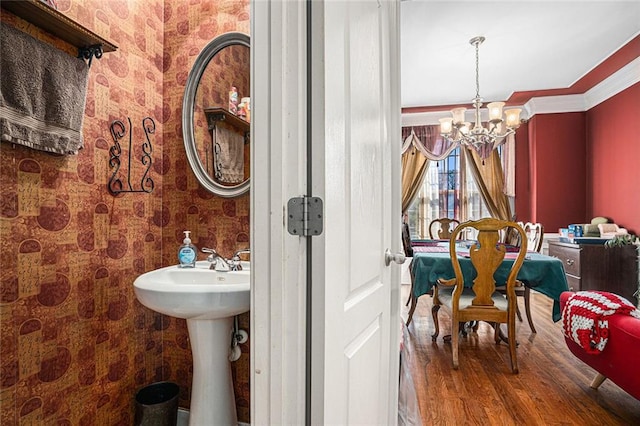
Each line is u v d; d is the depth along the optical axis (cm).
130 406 166
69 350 139
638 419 183
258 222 86
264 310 85
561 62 379
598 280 382
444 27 310
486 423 181
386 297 140
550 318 352
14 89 114
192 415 153
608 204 438
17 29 116
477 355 267
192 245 167
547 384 221
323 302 82
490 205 550
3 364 117
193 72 178
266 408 86
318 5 84
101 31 152
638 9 283
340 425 92
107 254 155
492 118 354
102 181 153
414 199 573
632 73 386
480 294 247
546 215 498
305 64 84
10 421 118
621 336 170
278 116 84
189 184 180
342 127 94
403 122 580
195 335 152
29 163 125
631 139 396
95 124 150
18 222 121
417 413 186
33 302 126
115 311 159
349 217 98
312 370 83
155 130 180
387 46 148
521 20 299
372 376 120
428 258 287
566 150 493
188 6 182
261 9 85
